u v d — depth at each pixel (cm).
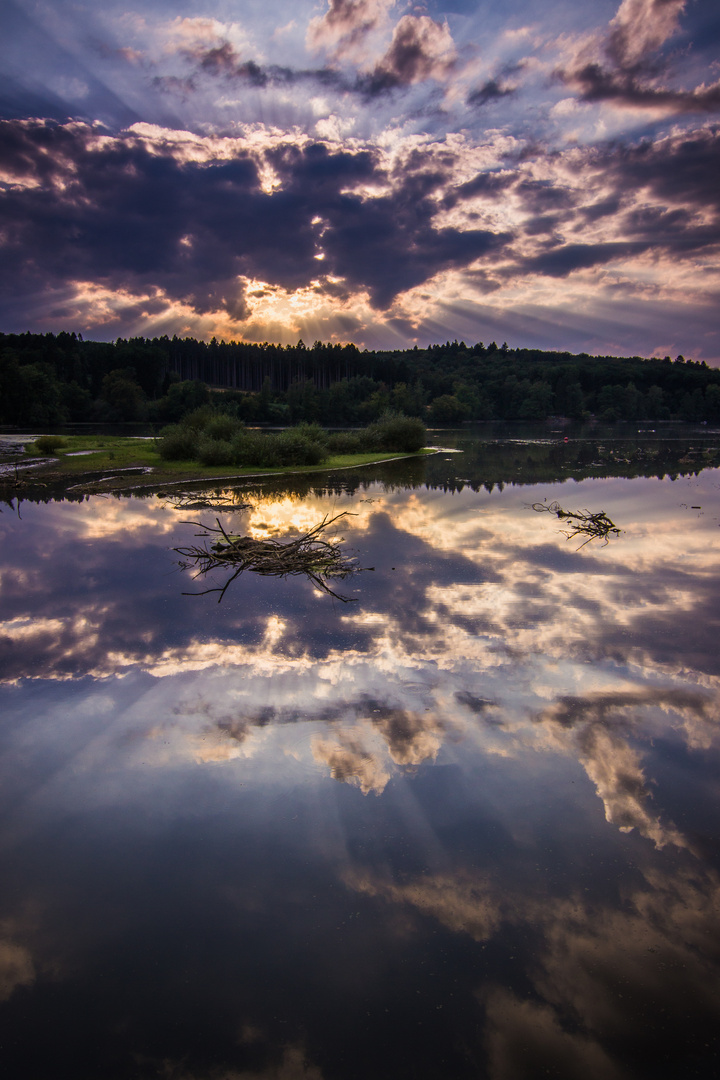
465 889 473
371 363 16775
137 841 530
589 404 15162
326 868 496
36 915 455
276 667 876
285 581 1344
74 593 1258
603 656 909
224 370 19412
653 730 698
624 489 2955
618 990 392
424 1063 350
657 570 1416
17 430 8712
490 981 400
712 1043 359
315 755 653
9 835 539
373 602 1180
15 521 2105
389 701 770
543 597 1207
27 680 839
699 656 906
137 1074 348
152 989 400
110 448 5156
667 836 527
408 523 2028
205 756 654
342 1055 355
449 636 995
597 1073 341
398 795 584
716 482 3247
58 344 14850
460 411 12862
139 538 1817
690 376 15888
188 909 459
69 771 630
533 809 562
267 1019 379
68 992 398
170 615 1112
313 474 3603
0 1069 352
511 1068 345
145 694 795
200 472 3600
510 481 3297
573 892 469
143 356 12888
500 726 709
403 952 421
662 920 443
